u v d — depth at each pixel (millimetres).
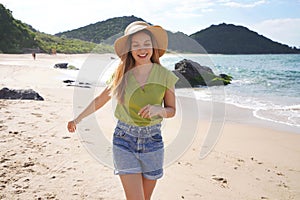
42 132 5703
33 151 4727
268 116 8602
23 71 19688
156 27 2521
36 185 3689
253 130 7004
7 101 8508
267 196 3742
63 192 3551
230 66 30297
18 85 12930
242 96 12680
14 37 64312
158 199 3502
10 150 4727
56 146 4980
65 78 16547
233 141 6051
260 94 13305
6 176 3869
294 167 4734
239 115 8719
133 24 2578
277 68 29859
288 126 7449
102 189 3648
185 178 4098
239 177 4250
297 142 6086
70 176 3951
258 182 4125
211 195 3656
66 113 7348
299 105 10461
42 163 4305
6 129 5789
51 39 81125
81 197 3461
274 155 5273
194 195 3631
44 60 33281
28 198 3396
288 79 19781
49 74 18391
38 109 7668
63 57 39469
